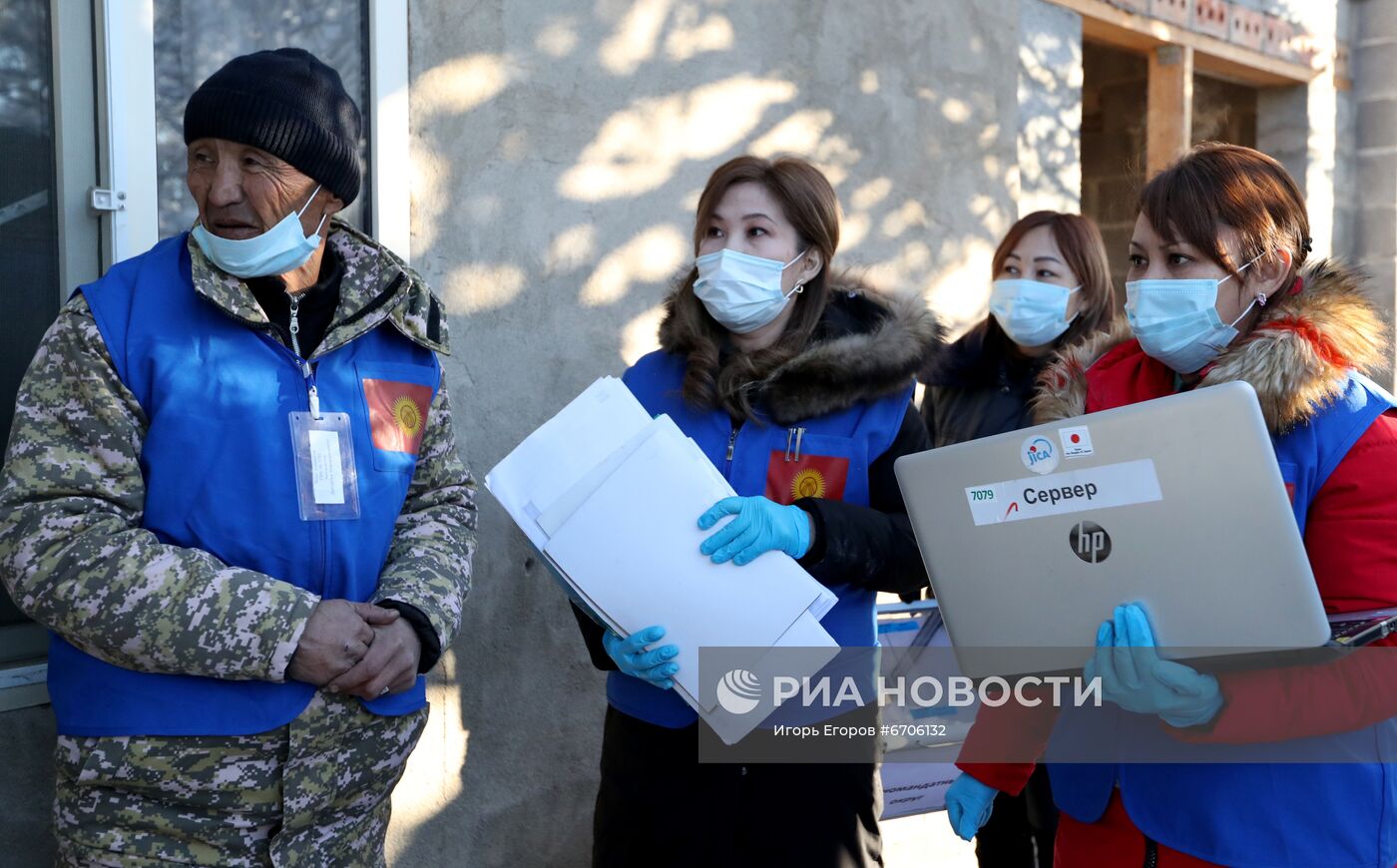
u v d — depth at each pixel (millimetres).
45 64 2260
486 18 2783
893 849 3576
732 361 2193
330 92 1839
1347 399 1570
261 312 1796
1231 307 1665
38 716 2164
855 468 2174
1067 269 3100
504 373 2838
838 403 2152
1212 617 1484
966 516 1683
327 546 1804
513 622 2861
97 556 1623
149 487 1720
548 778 2943
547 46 2887
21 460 1670
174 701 1684
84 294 1738
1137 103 5574
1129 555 1534
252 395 1767
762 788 2119
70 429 1694
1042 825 2752
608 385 2043
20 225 2246
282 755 1746
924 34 3719
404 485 1939
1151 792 1646
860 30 3553
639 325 3084
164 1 2398
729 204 2211
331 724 1771
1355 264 1650
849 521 2023
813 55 3443
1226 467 1447
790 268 2213
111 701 1685
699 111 3189
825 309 2279
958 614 1730
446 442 2070
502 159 2822
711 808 2117
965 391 3279
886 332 2182
